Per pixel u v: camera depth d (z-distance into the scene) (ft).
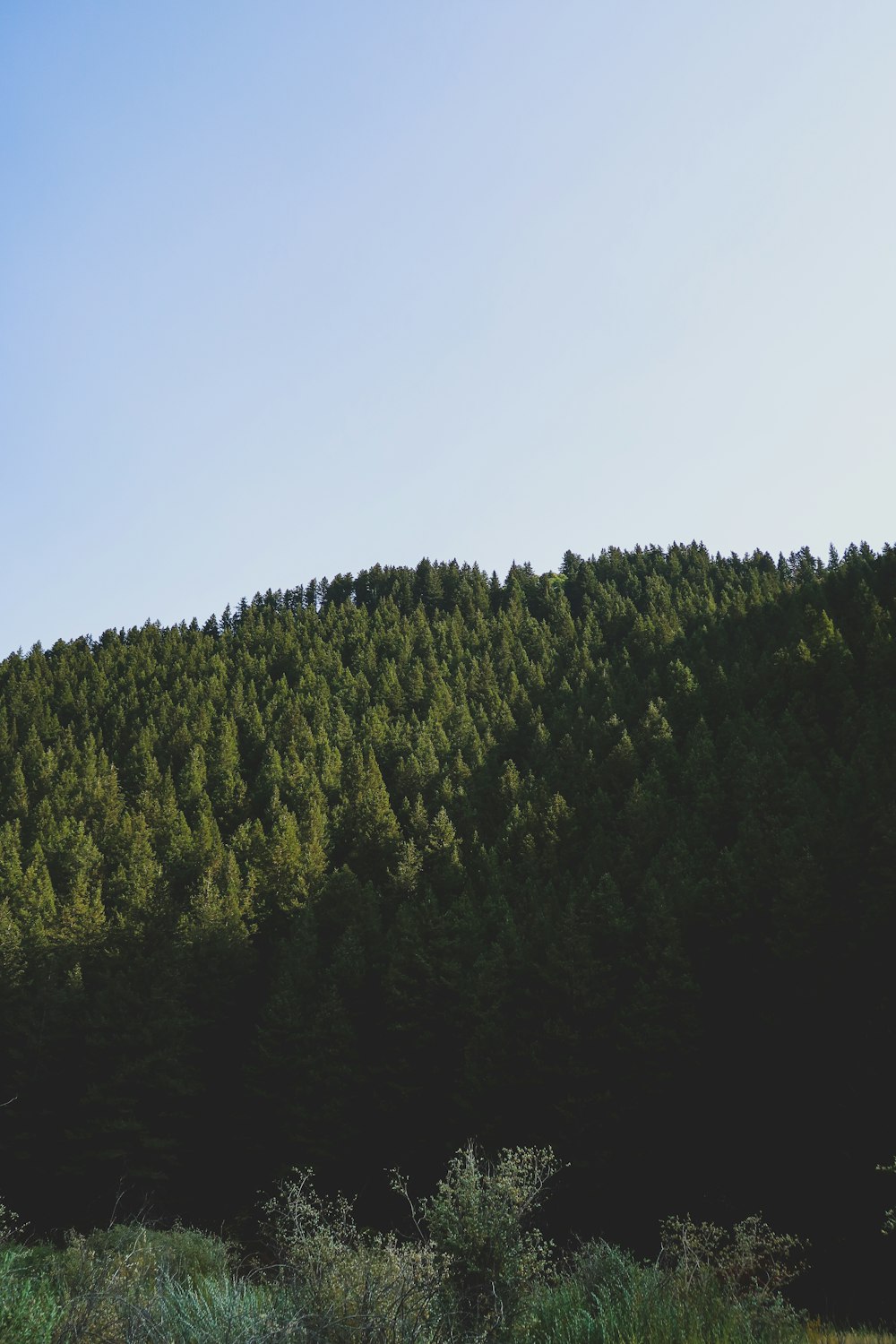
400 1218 126.41
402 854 203.31
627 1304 28.19
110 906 187.93
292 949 164.55
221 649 456.45
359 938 171.42
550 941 151.23
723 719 261.44
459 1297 26.99
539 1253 30.01
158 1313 23.80
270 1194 130.52
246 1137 139.33
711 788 196.34
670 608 433.07
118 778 277.44
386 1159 136.98
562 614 493.77
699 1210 108.88
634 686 313.32
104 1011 146.41
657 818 195.11
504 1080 133.08
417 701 360.89
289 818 215.31
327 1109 135.03
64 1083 145.79
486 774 255.70
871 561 384.88
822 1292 72.43
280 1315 24.09
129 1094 138.10
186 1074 143.02
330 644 452.76
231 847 212.43
